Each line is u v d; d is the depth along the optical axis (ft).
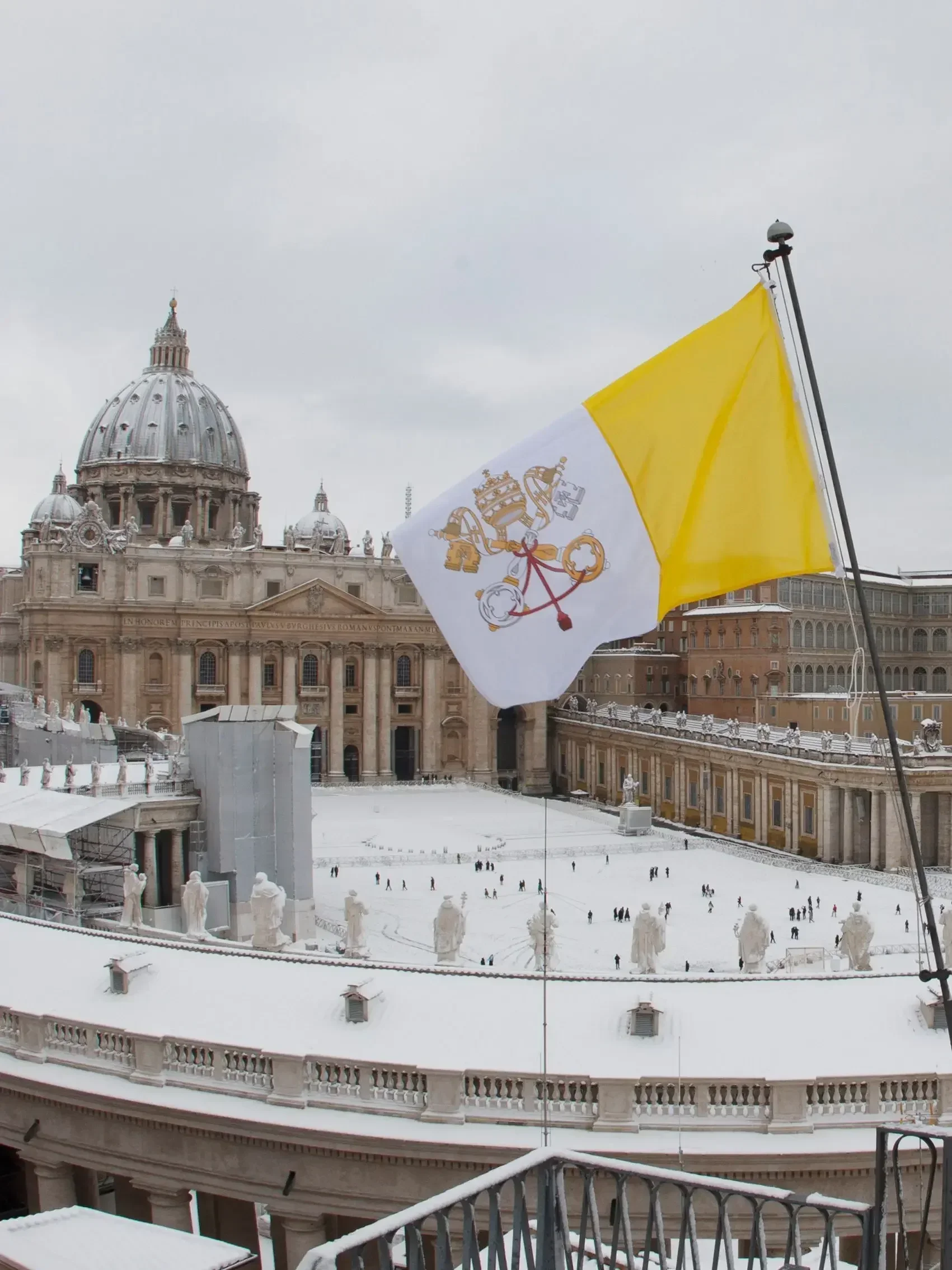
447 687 537.24
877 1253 41.63
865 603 53.72
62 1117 89.51
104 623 491.31
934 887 304.71
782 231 55.52
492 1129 81.05
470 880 318.65
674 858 352.90
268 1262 100.78
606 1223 77.66
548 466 61.93
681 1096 81.87
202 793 254.88
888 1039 87.40
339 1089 84.94
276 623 508.12
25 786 255.09
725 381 60.80
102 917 224.33
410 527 62.80
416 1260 39.14
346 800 465.06
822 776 344.90
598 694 573.74
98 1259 57.93
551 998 93.09
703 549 60.29
